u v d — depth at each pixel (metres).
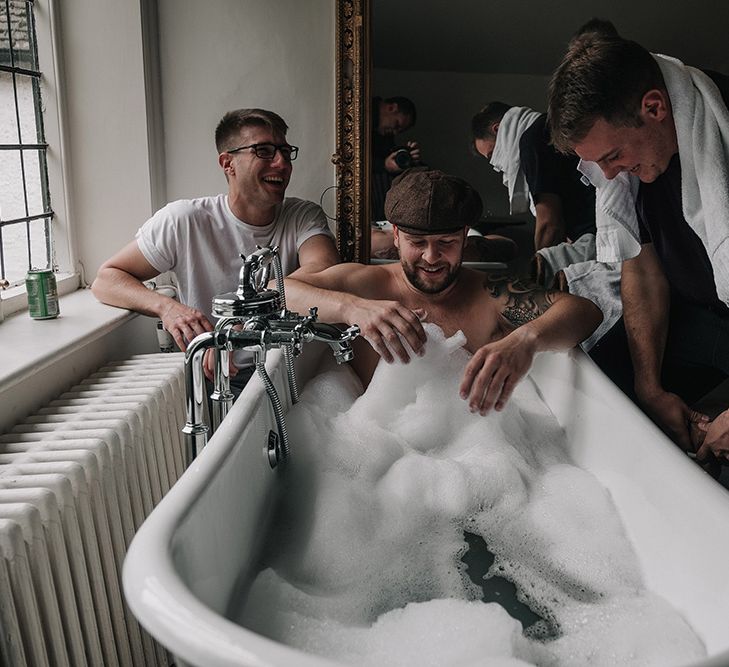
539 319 1.87
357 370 2.08
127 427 1.67
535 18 2.32
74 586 1.41
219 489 1.17
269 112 2.26
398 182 2.00
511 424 1.85
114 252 2.53
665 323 2.27
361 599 1.32
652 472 1.43
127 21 2.39
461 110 2.42
